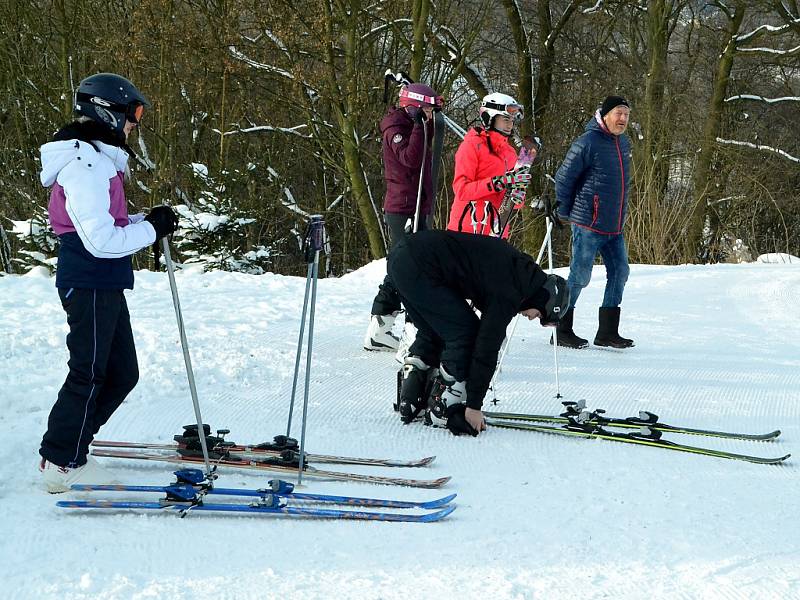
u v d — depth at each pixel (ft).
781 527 11.33
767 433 16.20
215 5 52.29
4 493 11.51
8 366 18.25
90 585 8.98
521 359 21.66
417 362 16.16
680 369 21.13
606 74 66.08
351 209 66.54
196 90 54.75
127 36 50.24
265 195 61.46
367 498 11.96
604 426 16.10
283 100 54.75
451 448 14.70
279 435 14.32
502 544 10.50
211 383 18.06
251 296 29.32
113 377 12.03
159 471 12.65
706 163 62.80
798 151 67.26
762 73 67.05
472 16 58.08
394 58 58.23
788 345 24.89
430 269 14.93
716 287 35.73
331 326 24.99
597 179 22.17
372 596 8.98
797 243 67.26
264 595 8.94
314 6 50.01
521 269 14.69
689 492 12.67
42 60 55.01
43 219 44.42
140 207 59.67
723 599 9.13
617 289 23.20
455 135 61.67
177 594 8.87
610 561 10.07
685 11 65.87
